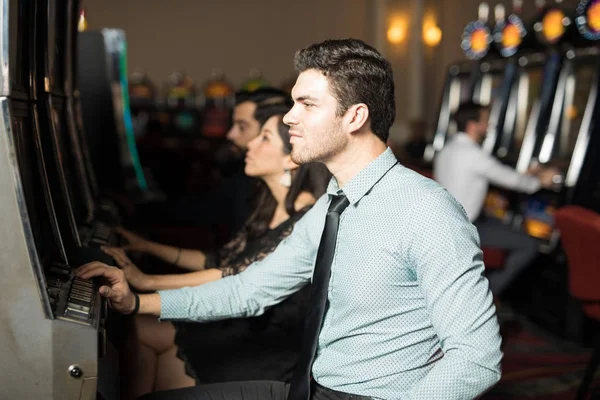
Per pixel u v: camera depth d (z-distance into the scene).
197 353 2.06
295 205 2.12
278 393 1.68
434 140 5.88
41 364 1.28
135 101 8.64
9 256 1.25
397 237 1.38
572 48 4.16
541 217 4.22
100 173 4.12
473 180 4.23
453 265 1.32
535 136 4.36
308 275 1.73
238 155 2.81
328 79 1.42
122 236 2.38
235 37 9.25
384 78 1.45
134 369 2.07
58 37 2.43
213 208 3.39
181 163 6.98
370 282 1.41
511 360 3.49
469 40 5.46
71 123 2.52
